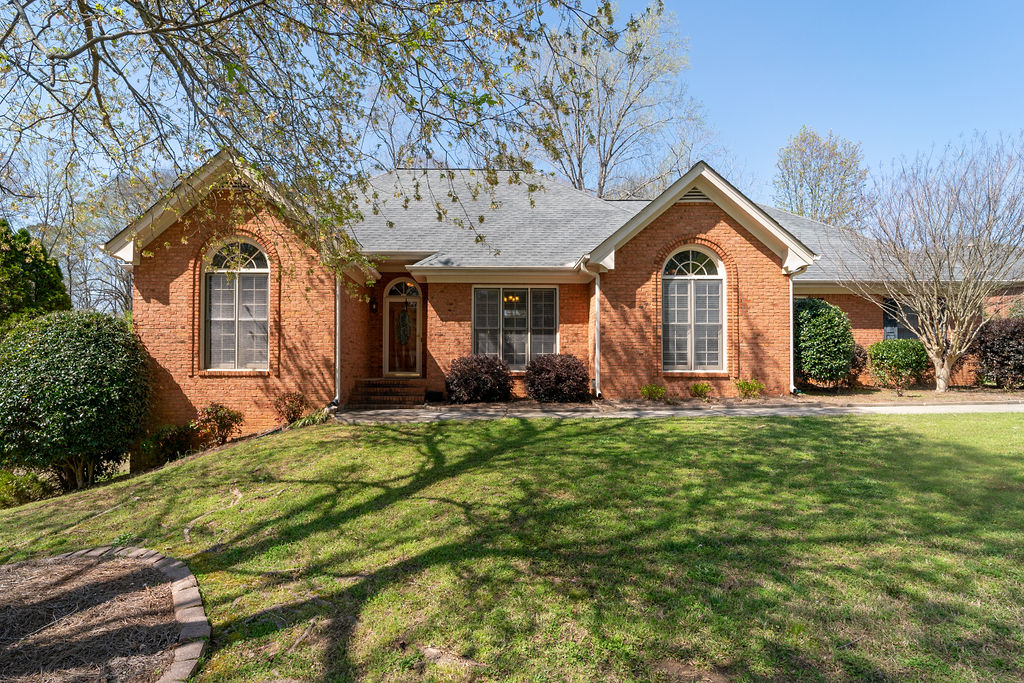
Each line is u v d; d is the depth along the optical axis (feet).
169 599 13.62
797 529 16.01
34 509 23.93
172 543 18.16
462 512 18.47
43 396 31.30
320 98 24.09
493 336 48.60
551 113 21.95
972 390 48.03
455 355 47.39
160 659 10.80
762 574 13.32
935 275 46.65
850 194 102.63
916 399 42.34
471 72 21.31
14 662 10.78
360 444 29.07
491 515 18.04
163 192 26.61
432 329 47.42
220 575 15.12
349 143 24.99
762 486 20.02
